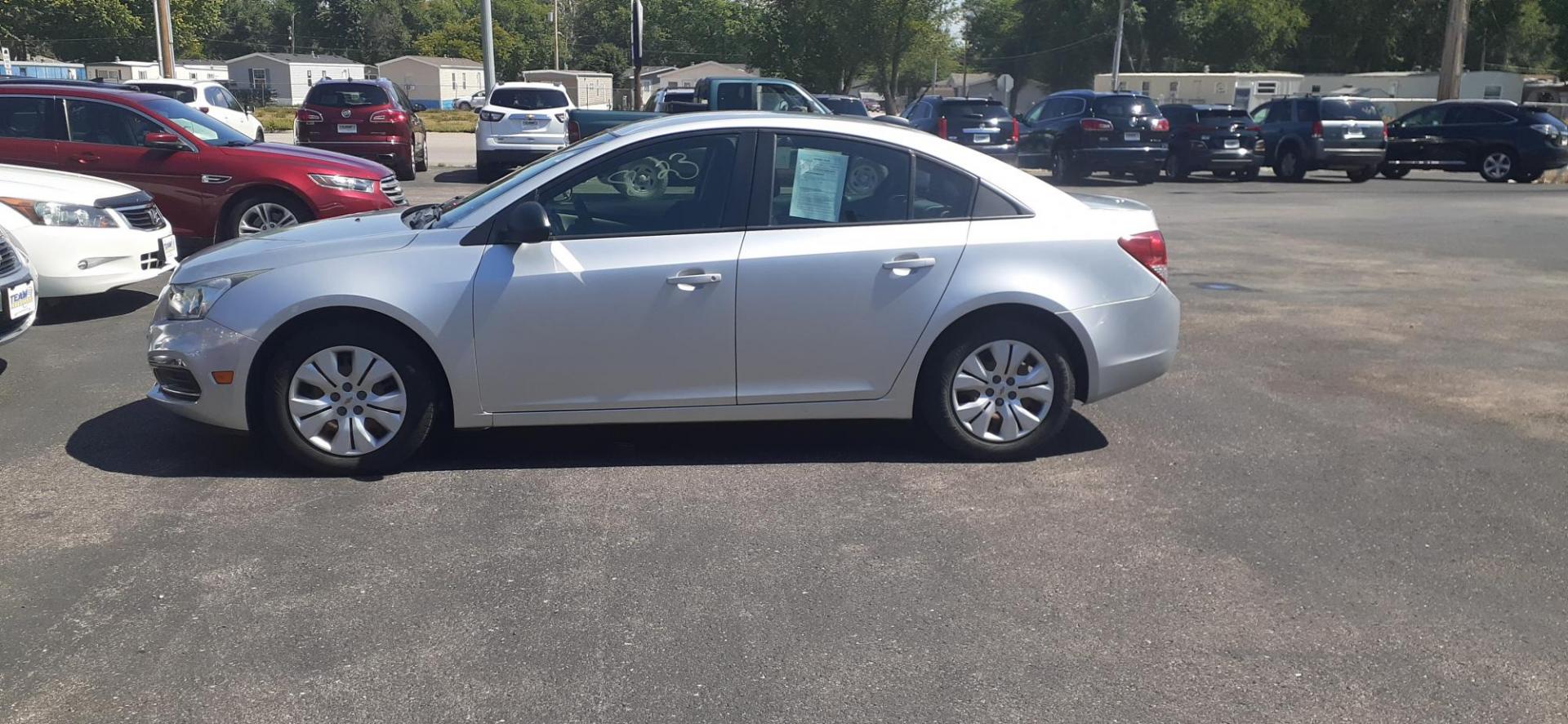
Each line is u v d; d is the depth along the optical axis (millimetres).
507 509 4914
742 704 3418
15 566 4277
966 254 5371
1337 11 63250
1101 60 65438
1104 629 3898
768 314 5285
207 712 3344
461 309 5141
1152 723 3336
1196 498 5137
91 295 9438
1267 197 20312
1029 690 3514
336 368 5203
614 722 3312
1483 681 3590
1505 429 6199
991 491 5188
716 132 5359
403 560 4379
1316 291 10375
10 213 8086
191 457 5531
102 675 3533
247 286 5172
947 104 22281
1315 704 3449
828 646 3770
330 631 3824
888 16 50406
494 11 115312
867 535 4672
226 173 10609
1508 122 24312
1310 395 6879
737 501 5027
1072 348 5555
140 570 4262
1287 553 4547
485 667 3609
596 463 5516
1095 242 5484
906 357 5398
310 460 5250
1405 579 4320
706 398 5359
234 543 4516
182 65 80562
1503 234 14633
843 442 5883
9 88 10609
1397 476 5449
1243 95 49938
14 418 6164
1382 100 44438
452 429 5598
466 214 5355
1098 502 5074
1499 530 4805
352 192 10844
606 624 3893
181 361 5195
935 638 3826
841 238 5328
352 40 117812
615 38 121812
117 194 8633
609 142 5355
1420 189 22203
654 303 5223
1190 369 7504
